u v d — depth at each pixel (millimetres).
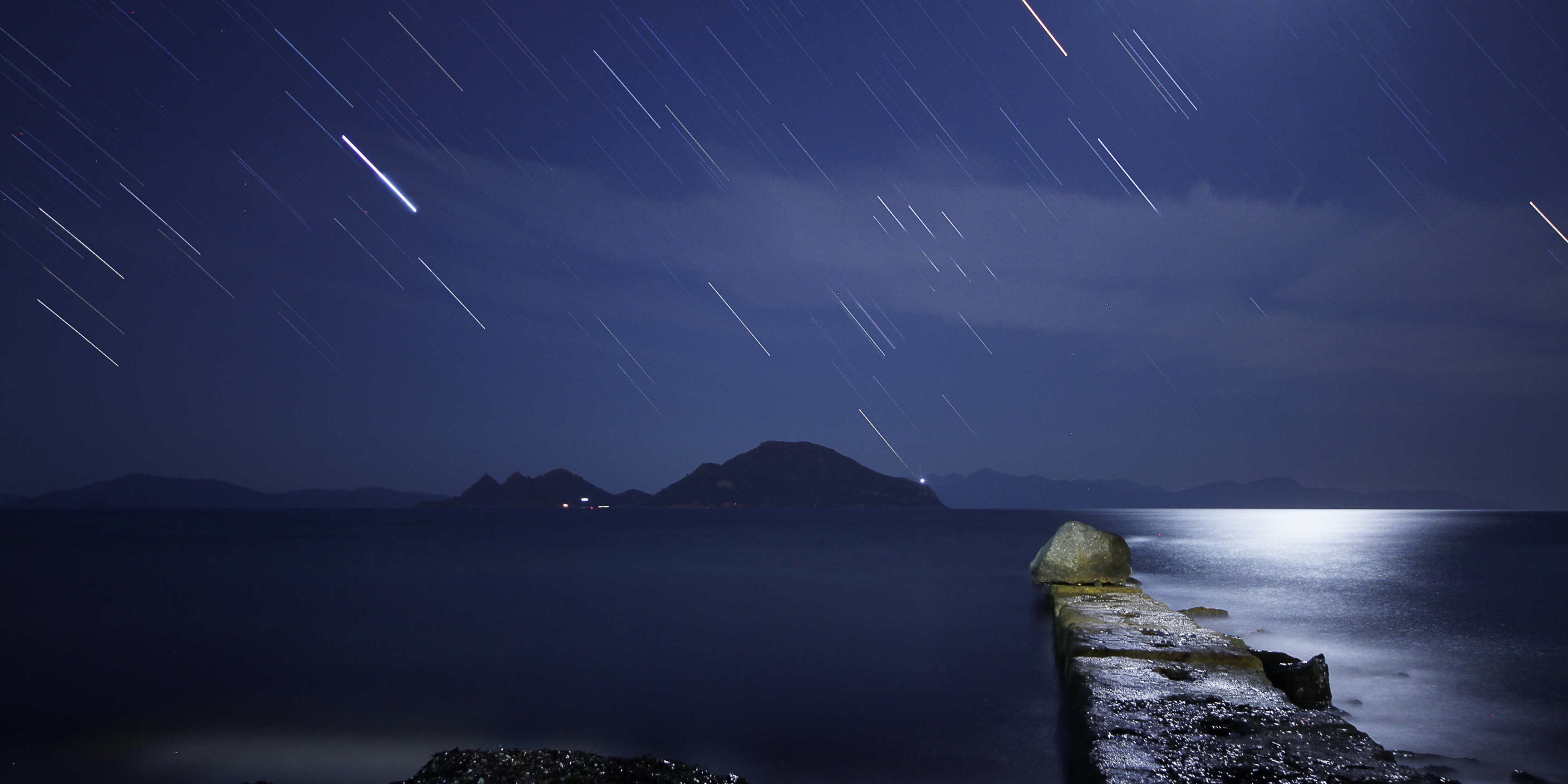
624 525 119938
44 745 10094
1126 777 5941
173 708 11789
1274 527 115188
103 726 10891
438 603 24031
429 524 119125
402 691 12758
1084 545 24047
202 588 28516
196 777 9070
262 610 22578
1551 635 18078
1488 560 43688
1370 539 72312
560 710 11562
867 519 165125
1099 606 15539
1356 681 13516
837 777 8703
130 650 16484
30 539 67875
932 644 16906
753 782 8555
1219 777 5957
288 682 13422
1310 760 6316
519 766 6047
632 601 24609
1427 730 10672
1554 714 11469
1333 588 28594
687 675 13898
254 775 9055
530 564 40000
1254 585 29578
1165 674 9445
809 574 34250
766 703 11891
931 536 78250
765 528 107562
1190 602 24266
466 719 11133
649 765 6176
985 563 41094
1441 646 16781
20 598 25672
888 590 27688
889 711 11406
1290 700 10734
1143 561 42906
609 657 15578
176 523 117750
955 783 8406
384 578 32812
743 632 18500
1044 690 12688
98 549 53188
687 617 20953
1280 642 17109
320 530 89375
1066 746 9719
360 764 9414
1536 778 8805
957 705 11719
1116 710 7824
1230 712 7719
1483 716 11375
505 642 17266
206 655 15836
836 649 16312
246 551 50875
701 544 61406
